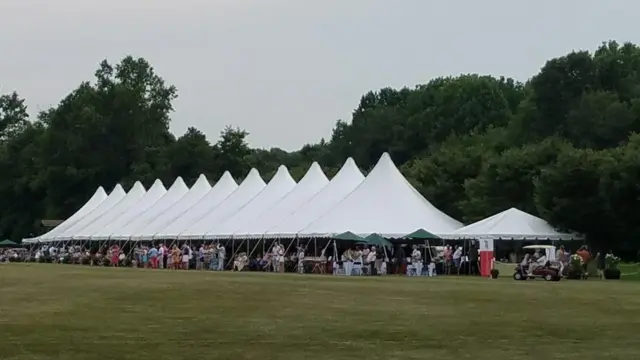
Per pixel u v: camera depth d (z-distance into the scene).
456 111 119.31
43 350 14.50
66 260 71.56
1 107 144.00
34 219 126.25
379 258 47.91
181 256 57.22
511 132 92.50
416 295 26.08
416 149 121.44
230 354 14.21
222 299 24.41
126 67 135.88
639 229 52.12
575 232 51.19
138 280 34.91
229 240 57.78
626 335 16.72
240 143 123.06
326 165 136.62
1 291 27.91
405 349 14.89
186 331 16.92
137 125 125.94
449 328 17.56
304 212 52.16
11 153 129.12
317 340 15.83
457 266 47.12
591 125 82.06
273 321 18.66
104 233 70.62
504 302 23.48
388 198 49.50
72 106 127.75
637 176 51.38
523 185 63.19
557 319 19.23
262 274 43.62
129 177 122.25
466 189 68.44
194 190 70.00
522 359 13.96
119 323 18.23
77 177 121.69
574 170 51.16
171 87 137.25
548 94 89.31
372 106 157.62
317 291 27.83
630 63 92.81
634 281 38.31
